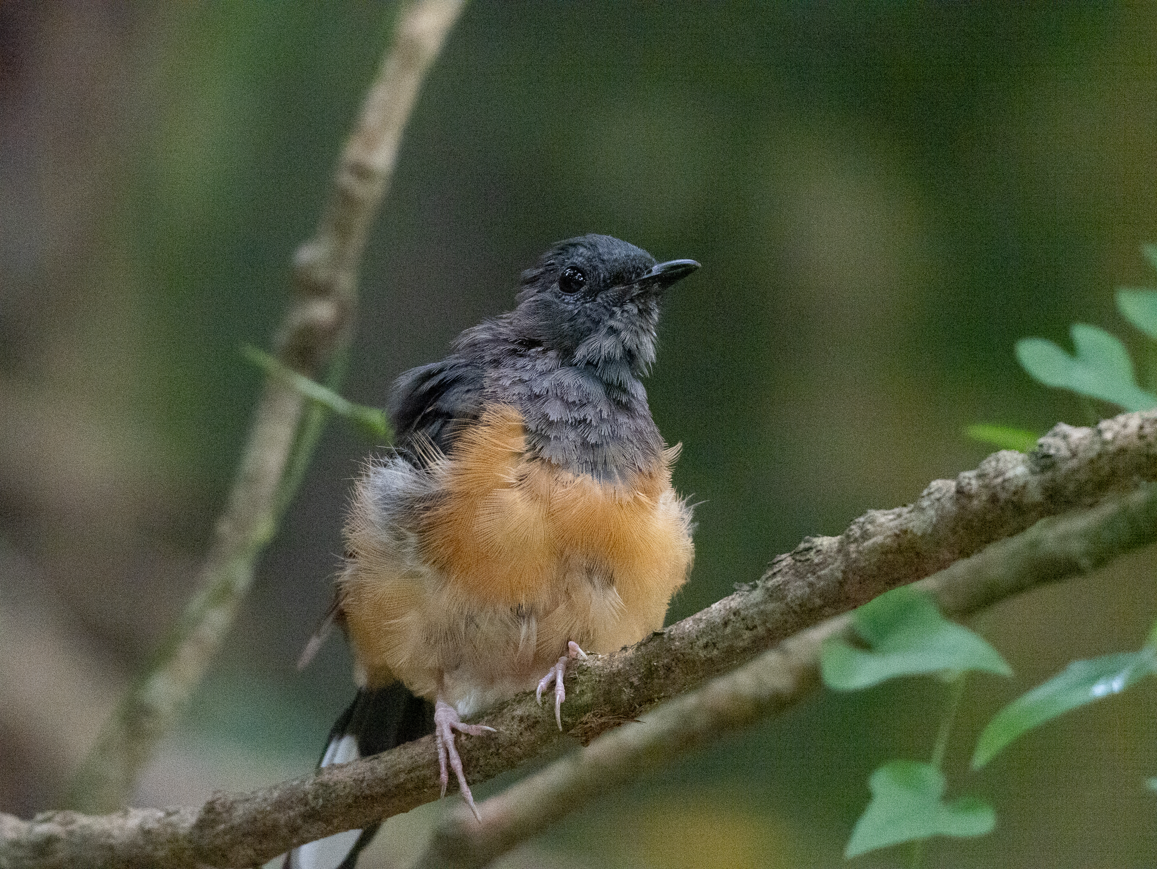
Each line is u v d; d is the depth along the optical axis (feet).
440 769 18.53
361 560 22.63
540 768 40.11
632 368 25.38
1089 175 37.22
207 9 41.39
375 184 27.37
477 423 22.13
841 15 38.37
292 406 28.32
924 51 38.01
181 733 42.29
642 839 39.42
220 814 19.27
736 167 39.40
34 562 43.98
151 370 46.60
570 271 25.46
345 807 18.92
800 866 36.73
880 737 37.99
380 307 46.83
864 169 38.68
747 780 39.27
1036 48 37.40
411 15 27.53
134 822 19.57
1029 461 14.16
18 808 39.47
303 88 43.91
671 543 22.61
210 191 44.39
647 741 25.71
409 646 22.13
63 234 41.96
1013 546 23.57
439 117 43.37
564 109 41.68
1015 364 37.47
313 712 47.14
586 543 21.29
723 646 16.25
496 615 21.52
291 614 49.29
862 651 20.94
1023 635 37.01
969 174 38.04
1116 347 19.02
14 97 39.29
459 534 21.12
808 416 39.47
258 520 28.07
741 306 39.65
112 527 45.32
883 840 17.94
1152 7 36.47
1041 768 35.94
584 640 22.04
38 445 43.96
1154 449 13.60
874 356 38.99
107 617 44.78
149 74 40.98
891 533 14.90
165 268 45.21
